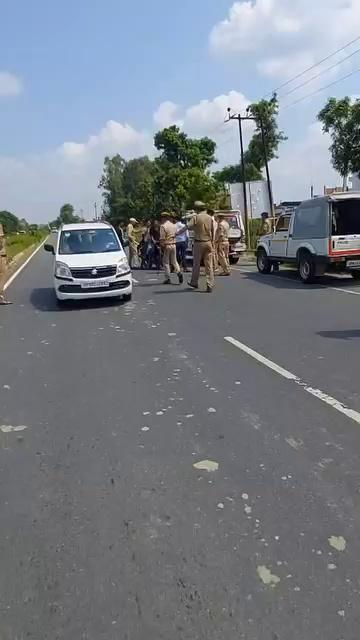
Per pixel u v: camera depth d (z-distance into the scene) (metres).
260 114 34.69
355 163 22.67
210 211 14.41
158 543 3.26
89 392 6.05
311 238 14.88
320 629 2.57
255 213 33.22
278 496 3.73
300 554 3.11
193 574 2.98
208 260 13.59
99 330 9.39
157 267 20.27
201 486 3.89
